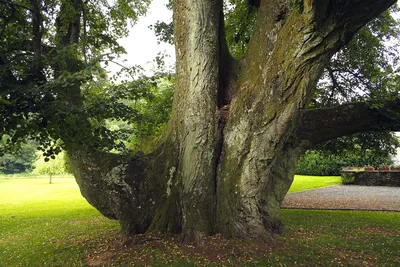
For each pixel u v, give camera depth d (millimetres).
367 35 9398
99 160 6531
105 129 5727
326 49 4680
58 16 8117
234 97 5969
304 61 4773
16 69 4992
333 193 16516
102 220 9898
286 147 6820
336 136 6727
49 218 10719
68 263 5203
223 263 4754
